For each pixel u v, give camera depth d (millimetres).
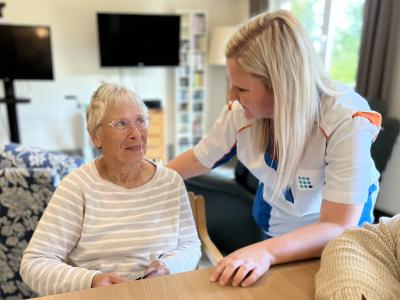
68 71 4598
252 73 858
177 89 4871
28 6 4293
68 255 1065
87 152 4699
